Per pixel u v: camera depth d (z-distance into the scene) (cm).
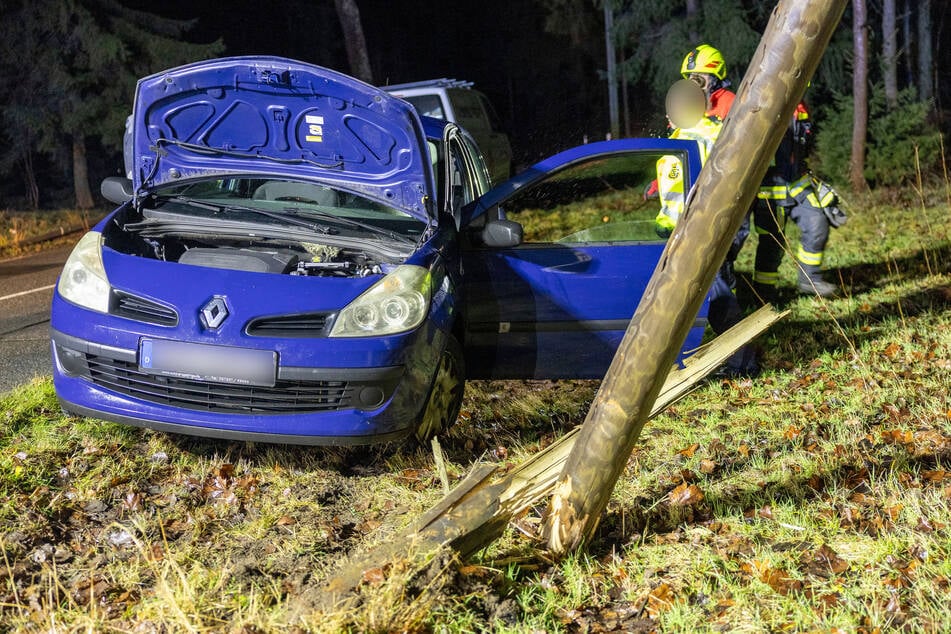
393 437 409
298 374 385
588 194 511
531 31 3309
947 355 591
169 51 2016
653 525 375
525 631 290
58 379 409
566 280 479
